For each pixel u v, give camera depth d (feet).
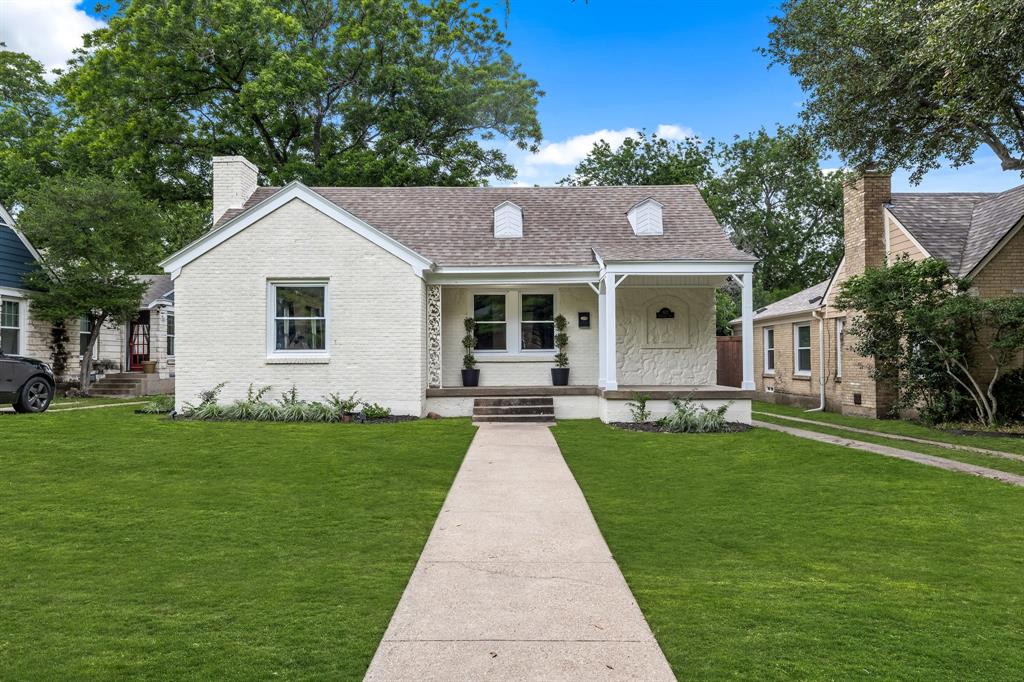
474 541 18.97
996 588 15.34
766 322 78.54
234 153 90.02
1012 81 35.47
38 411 46.60
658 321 54.03
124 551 17.79
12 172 91.25
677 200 60.18
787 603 14.26
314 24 96.73
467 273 49.62
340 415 44.14
